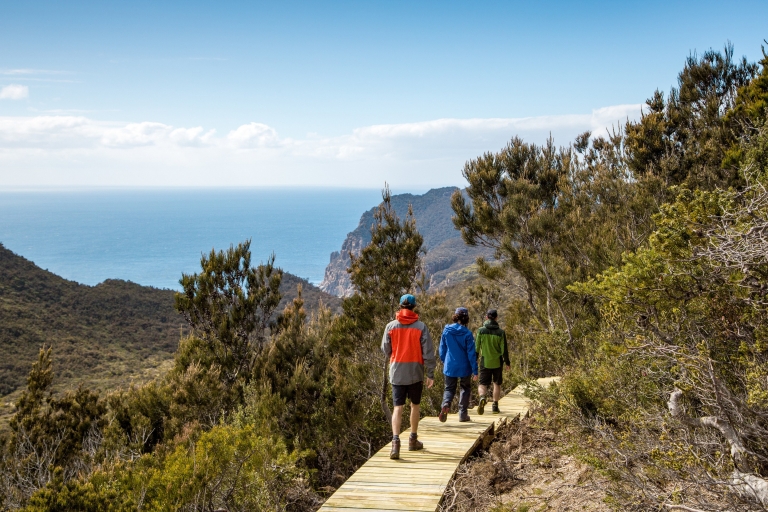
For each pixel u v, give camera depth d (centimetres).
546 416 693
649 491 385
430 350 632
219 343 1250
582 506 461
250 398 990
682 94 1611
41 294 7788
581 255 1153
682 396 488
